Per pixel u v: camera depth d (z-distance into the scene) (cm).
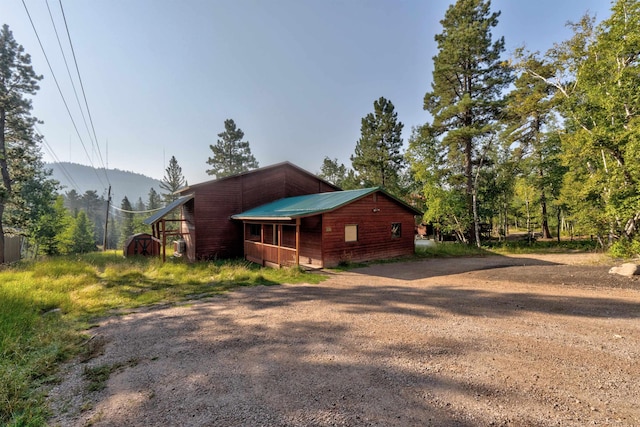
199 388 323
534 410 271
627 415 261
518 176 2212
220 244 1681
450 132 1838
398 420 259
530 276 906
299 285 888
